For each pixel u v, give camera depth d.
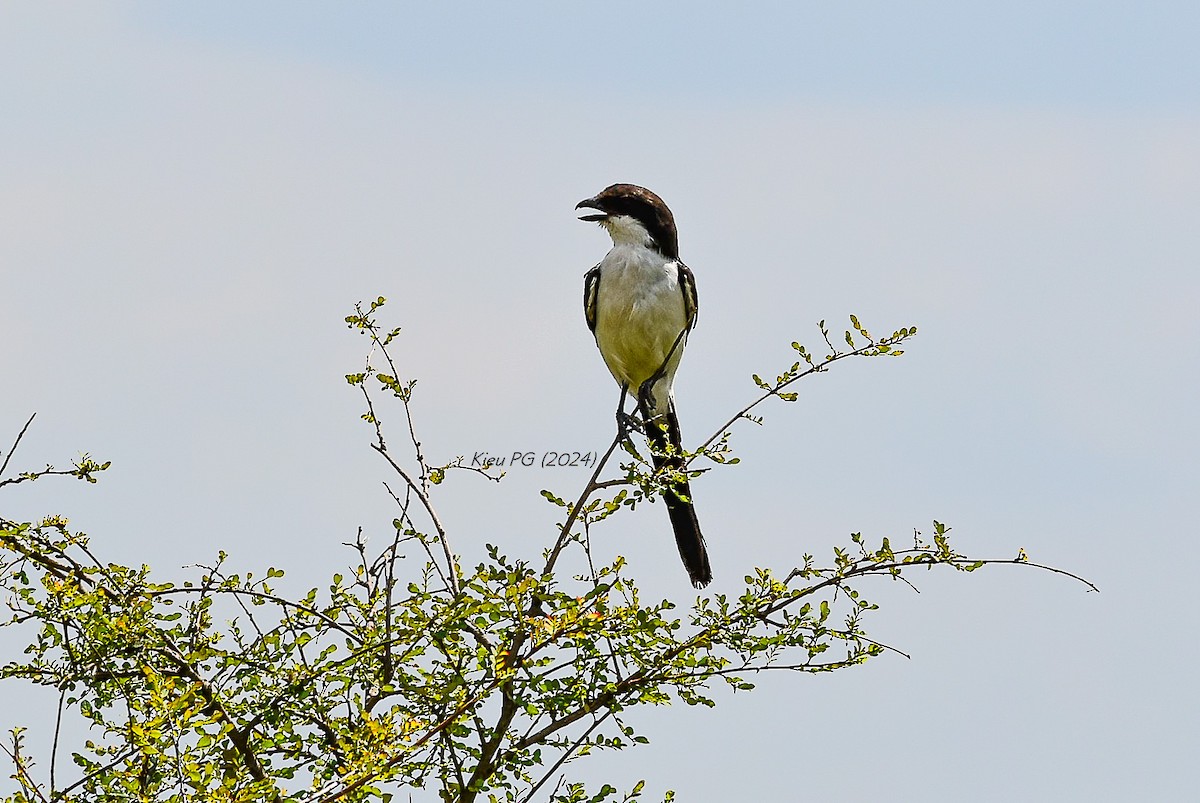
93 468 10.52
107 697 10.44
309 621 10.67
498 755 10.37
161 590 10.32
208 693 9.95
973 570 10.45
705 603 10.64
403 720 9.88
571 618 9.80
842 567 10.63
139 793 8.91
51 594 10.06
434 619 10.32
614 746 10.56
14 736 9.26
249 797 8.88
